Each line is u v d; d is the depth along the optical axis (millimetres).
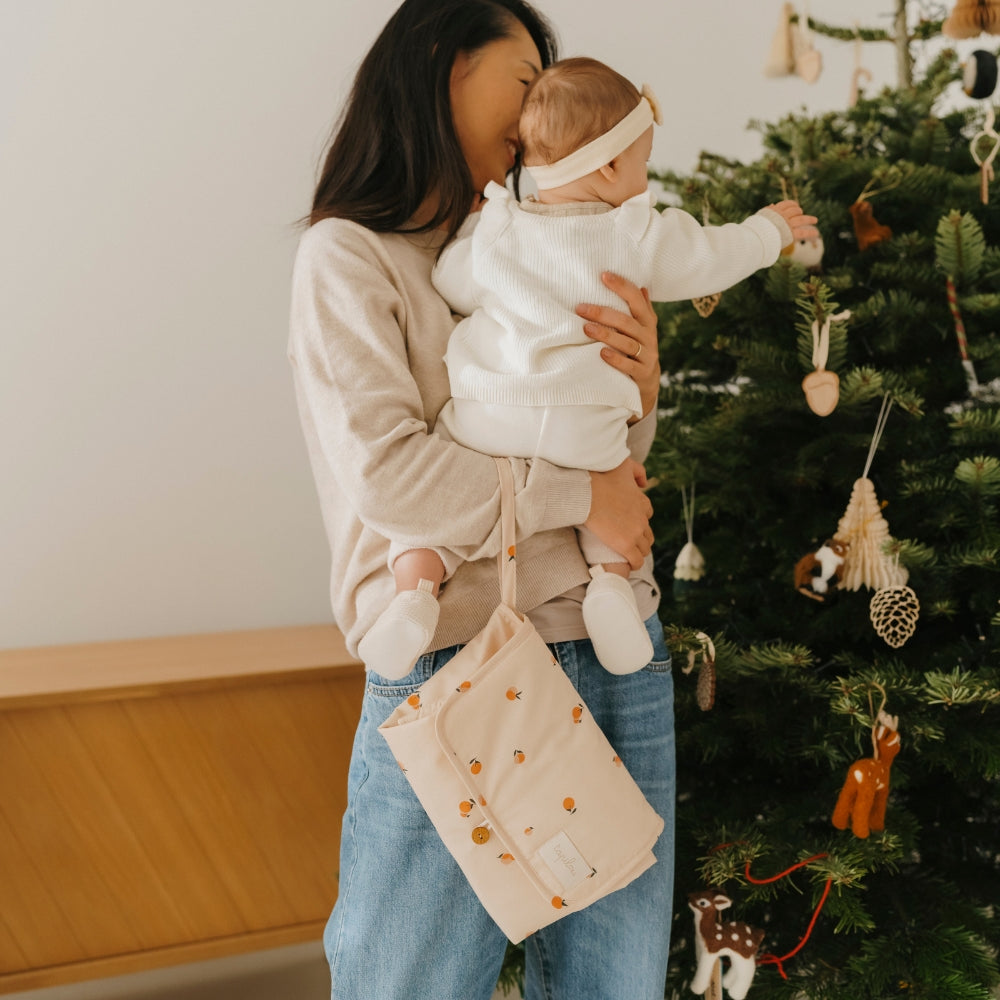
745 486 1438
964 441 1304
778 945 1345
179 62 1859
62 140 1801
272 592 1987
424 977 873
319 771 1613
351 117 1003
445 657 870
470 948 875
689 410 1496
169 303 1885
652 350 941
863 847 1227
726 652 1324
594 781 823
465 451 854
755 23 2301
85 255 1827
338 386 857
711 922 1201
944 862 1402
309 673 1599
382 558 902
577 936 989
